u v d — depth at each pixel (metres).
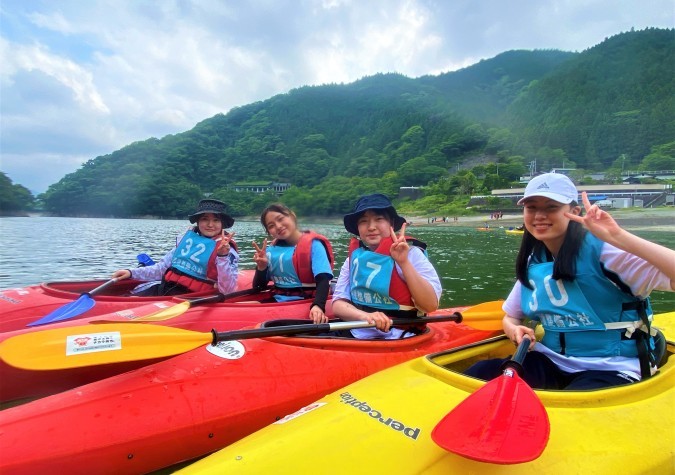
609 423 1.79
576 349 2.23
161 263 4.92
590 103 102.31
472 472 1.54
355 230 3.51
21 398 3.01
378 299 3.25
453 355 2.60
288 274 4.19
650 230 33.53
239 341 2.86
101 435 2.12
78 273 9.92
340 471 1.58
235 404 2.48
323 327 2.90
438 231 36.91
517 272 2.50
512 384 1.87
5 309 4.02
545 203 2.14
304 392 2.69
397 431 1.78
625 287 2.08
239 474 1.59
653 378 2.04
